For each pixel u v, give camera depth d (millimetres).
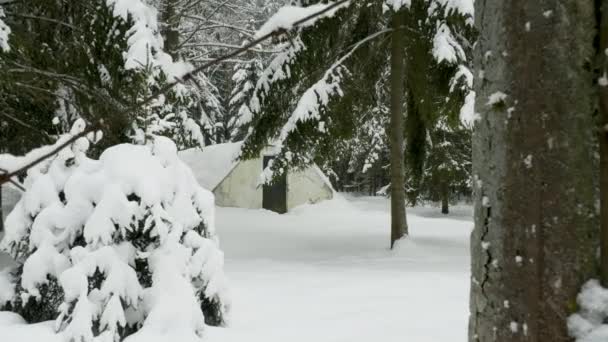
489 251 978
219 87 29594
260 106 9508
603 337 813
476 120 1039
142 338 2961
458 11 7680
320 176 19516
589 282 860
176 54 11125
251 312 4164
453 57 7980
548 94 893
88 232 3150
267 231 13305
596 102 876
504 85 952
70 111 7961
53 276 3244
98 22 6652
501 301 946
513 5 943
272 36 866
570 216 869
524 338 904
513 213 928
